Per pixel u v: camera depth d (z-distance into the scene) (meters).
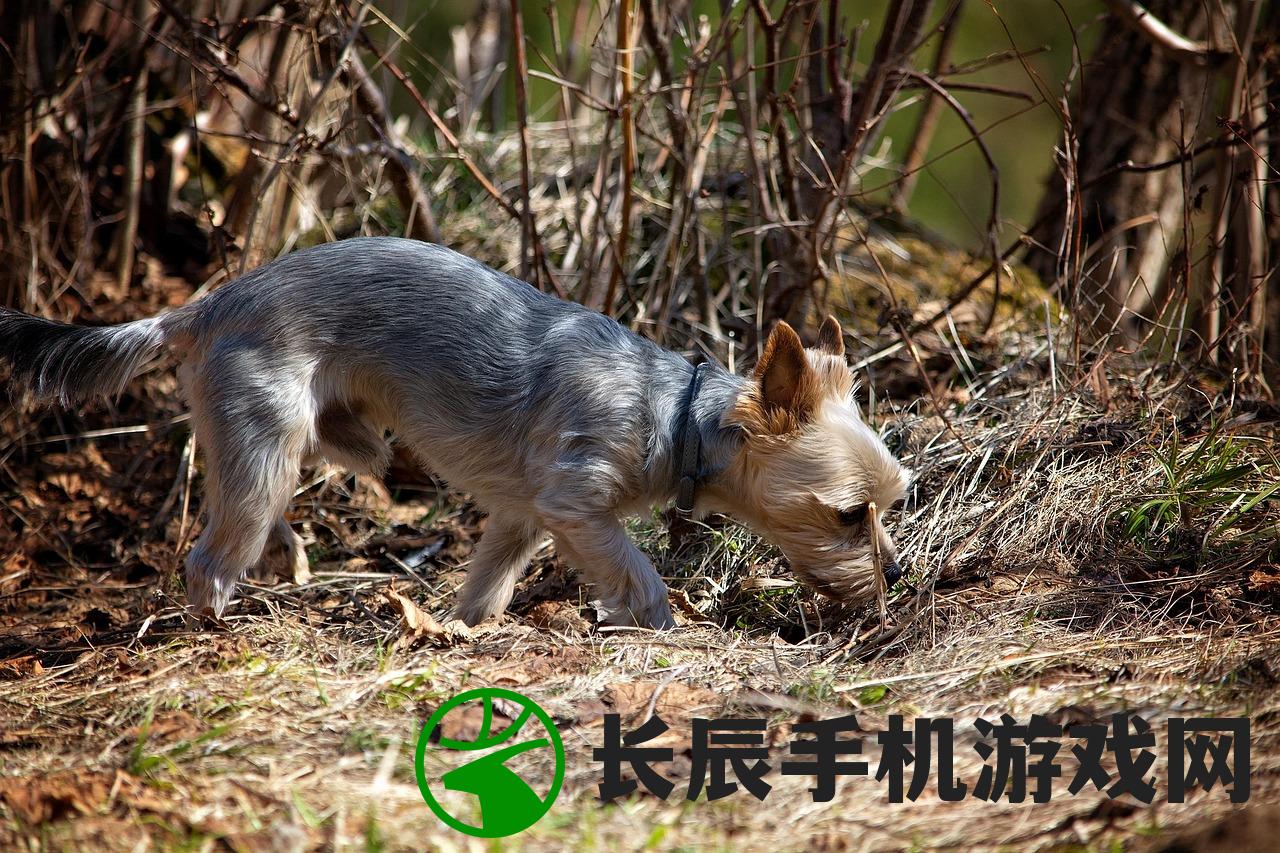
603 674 6.15
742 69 9.95
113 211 11.20
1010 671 5.98
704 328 10.20
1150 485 7.77
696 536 8.33
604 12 10.18
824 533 6.98
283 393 6.95
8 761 5.31
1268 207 10.97
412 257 7.23
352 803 4.82
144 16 10.80
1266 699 5.37
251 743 5.34
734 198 11.63
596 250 9.47
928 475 8.43
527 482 7.14
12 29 10.02
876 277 11.00
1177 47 9.77
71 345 7.26
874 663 6.51
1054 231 12.34
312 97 9.67
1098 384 8.87
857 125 9.01
